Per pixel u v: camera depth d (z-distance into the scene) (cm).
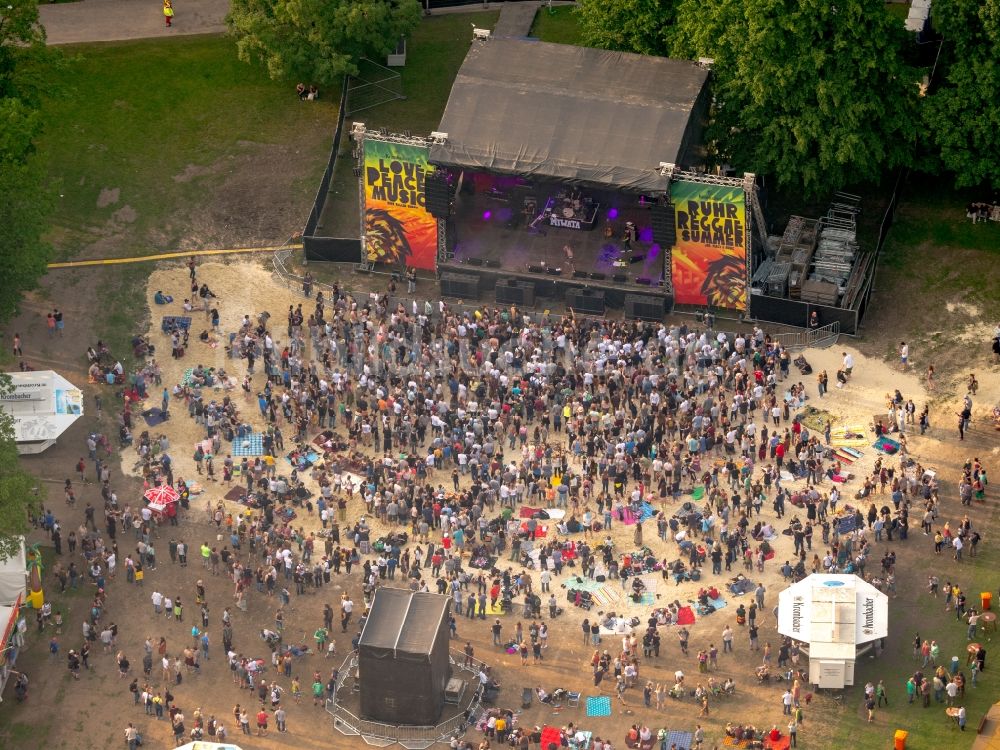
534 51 13400
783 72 12744
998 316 12975
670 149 12700
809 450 11994
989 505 11719
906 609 11138
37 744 10600
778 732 10438
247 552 11662
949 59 13250
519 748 10512
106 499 11812
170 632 11225
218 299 13362
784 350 12619
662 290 13112
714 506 11775
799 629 10712
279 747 10625
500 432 12225
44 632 11181
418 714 10650
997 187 13088
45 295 13300
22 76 13162
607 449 12062
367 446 12331
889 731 10488
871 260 13312
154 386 12688
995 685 10675
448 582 11425
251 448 12294
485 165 12825
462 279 13312
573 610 11281
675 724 10612
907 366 12688
